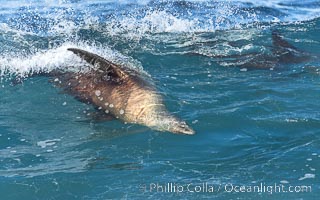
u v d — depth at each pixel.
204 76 16.67
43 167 11.52
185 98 14.78
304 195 10.26
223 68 17.44
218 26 22.98
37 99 15.12
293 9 26.39
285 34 21.58
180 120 12.84
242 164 11.47
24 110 14.48
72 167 11.49
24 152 12.22
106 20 24.02
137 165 11.50
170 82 16.02
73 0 28.33
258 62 17.98
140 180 10.91
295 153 11.84
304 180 10.77
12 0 28.53
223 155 11.87
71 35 21.62
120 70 14.97
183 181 10.84
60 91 15.52
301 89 15.48
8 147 12.49
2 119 13.96
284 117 13.59
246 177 10.95
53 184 10.84
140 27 22.61
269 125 13.19
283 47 19.52
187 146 12.26
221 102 14.55
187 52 19.09
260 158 11.69
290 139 12.49
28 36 21.53
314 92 15.27
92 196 10.44
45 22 23.86
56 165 11.59
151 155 11.92
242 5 26.91
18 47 19.81
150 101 13.66
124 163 11.60
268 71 17.14
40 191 10.63
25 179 11.03
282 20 24.09
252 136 12.69
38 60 17.89
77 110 14.30
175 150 12.11
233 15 24.98
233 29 22.44
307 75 16.72
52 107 14.58
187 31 22.00
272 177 10.92
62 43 20.41
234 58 18.44
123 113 13.66
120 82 14.73
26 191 10.63
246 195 10.30
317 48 19.77
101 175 11.12
